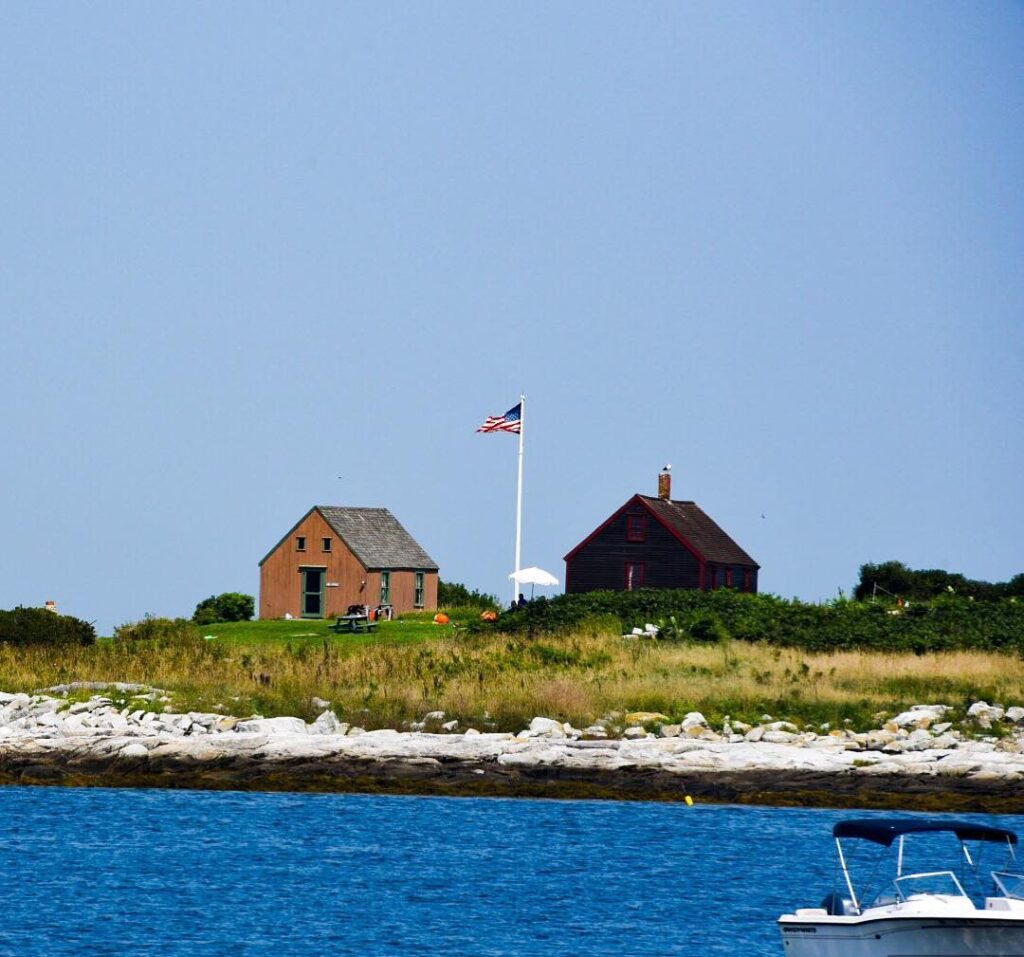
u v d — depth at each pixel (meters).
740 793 180.25
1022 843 154.50
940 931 100.50
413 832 163.38
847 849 155.75
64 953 118.31
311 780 187.88
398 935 124.69
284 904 133.88
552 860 150.75
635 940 124.06
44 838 159.00
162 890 138.12
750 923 129.62
